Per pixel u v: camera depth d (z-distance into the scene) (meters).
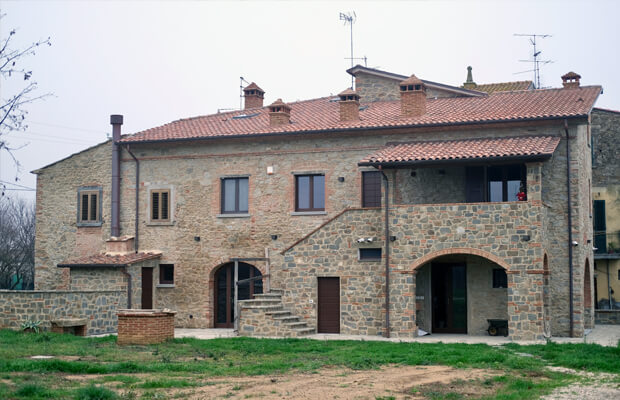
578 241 24.56
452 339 23.48
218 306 29.05
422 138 26.48
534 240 22.44
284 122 29.05
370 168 27.02
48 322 22.53
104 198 30.58
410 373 16.33
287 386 14.43
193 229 29.16
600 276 37.19
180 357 18.17
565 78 30.11
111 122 30.55
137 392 13.36
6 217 53.75
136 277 28.23
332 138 27.61
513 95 28.88
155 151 29.91
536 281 22.34
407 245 23.78
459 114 26.81
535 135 25.12
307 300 25.78
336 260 25.45
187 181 29.41
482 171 25.23
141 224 29.89
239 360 18.00
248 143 28.69
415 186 25.86
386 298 23.95
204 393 13.52
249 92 34.78
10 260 47.41
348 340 22.58
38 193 31.48
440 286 25.88
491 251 22.84
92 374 15.05
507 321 24.34
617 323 30.73
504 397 13.71
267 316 24.91
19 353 17.11
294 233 27.83
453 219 23.30
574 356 18.58
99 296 24.12
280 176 28.20
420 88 27.61
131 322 20.28
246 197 28.78
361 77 31.77
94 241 30.61
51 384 13.51
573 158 24.73
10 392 12.30
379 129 26.69
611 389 14.73
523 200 23.84
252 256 28.28
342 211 25.84
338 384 14.78
